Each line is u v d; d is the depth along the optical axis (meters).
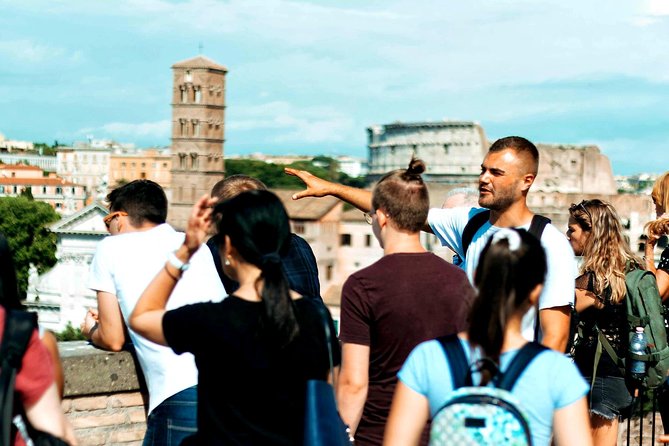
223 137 184.50
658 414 15.44
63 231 123.19
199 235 4.84
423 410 4.42
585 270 7.54
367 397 5.73
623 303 7.46
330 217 117.62
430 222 7.39
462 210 7.25
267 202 4.74
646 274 7.44
